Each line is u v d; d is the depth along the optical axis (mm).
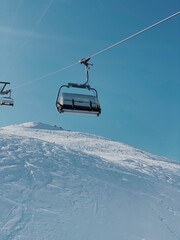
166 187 20078
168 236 13320
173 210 16281
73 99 12625
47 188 14703
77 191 15195
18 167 16281
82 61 12977
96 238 11812
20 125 106312
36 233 11172
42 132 90062
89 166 19609
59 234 11438
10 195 13250
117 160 28453
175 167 31125
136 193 17094
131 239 12336
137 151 63438
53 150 21328
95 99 12828
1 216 11672
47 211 12742
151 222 14125
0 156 17516
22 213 12125
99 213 13602
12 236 10703
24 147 20531
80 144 66625
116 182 17969
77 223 12414
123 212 14320
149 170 24828
